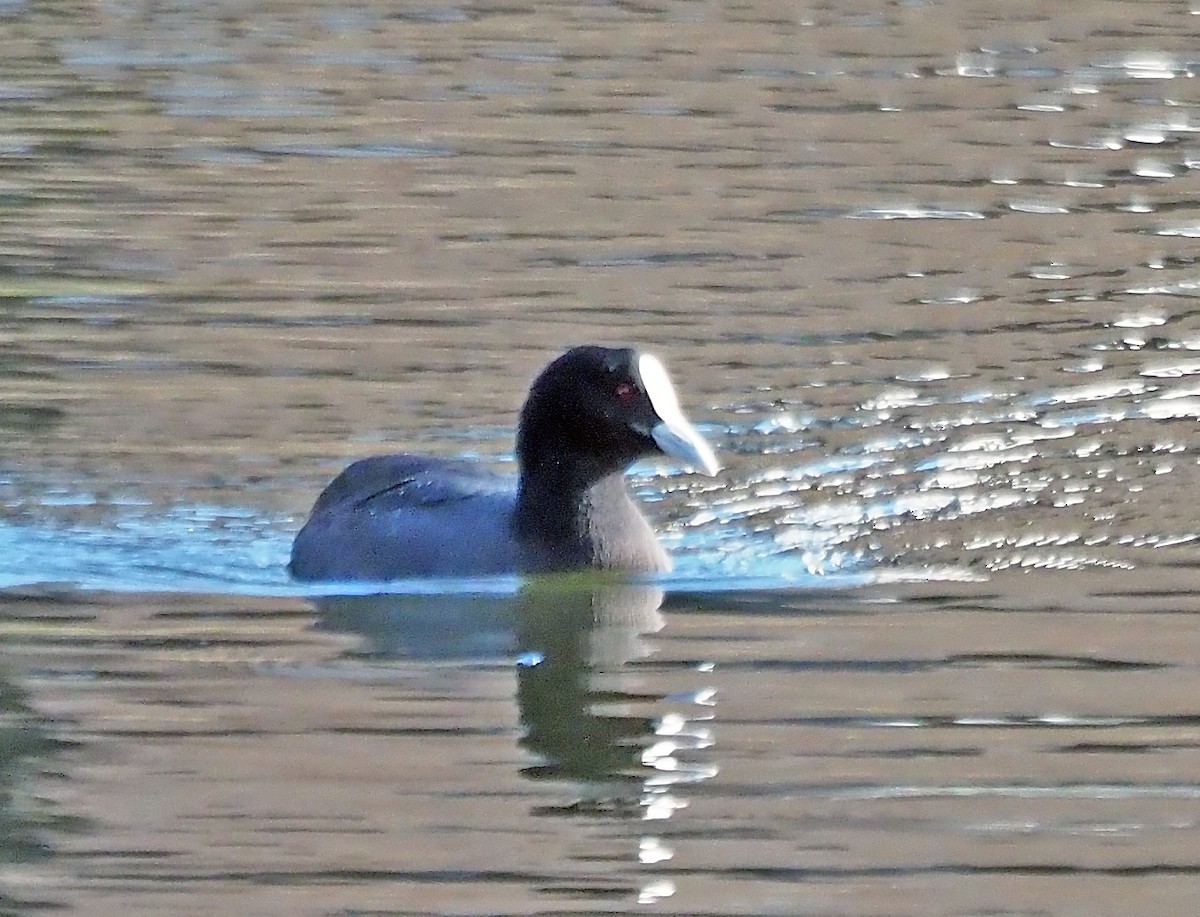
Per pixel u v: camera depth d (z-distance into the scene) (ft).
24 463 50.80
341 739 34.83
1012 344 60.90
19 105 90.48
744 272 68.18
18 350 59.57
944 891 29.66
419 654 39.24
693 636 40.24
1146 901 29.30
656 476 51.01
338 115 89.61
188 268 68.08
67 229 72.69
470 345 60.44
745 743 34.68
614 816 31.96
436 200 76.95
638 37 105.29
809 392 56.85
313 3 113.19
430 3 113.19
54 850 30.71
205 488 49.65
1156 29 106.83
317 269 68.18
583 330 61.98
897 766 33.81
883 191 78.33
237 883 29.81
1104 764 33.76
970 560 44.91
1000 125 88.12
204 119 88.74
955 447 52.70
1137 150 84.02
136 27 106.83
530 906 29.22
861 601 42.27
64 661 38.58
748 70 97.96
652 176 80.38
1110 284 66.80
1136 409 55.26
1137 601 41.83
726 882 29.91
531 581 43.73
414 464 46.39
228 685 37.37
